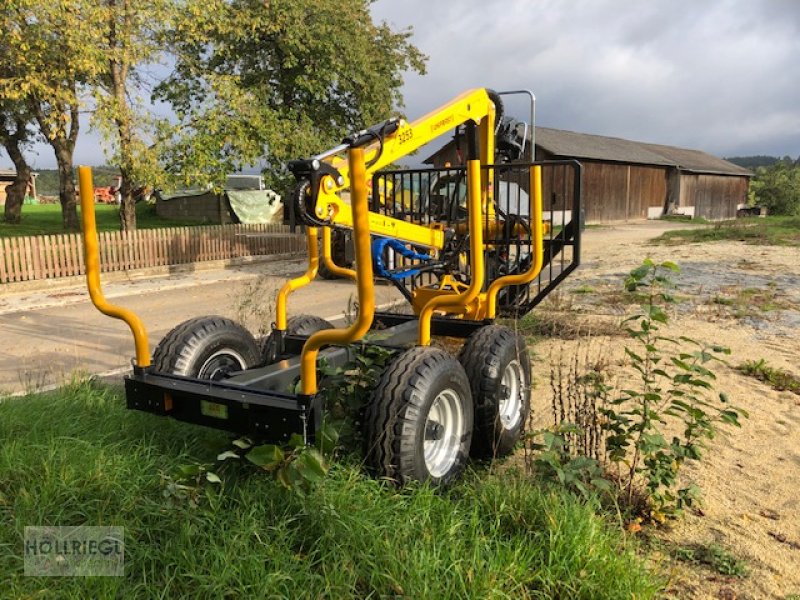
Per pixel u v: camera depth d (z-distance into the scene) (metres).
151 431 4.30
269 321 8.42
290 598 2.57
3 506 3.19
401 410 3.34
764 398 5.52
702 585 2.94
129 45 15.62
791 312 9.00
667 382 5.92
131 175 16.39
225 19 17.11
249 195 30.73
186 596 2.58
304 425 3.18
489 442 4.17
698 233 22.64
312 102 20.77
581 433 3.77
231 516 3.02
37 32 14.38
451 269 5.64
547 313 8.72
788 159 76.44
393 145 4.57
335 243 13.19
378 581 2.68
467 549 2.90
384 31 22.30
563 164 5.29
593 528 2.98
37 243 13.27
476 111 5.52
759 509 3.64
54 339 8.29
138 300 11.52
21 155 26.02
